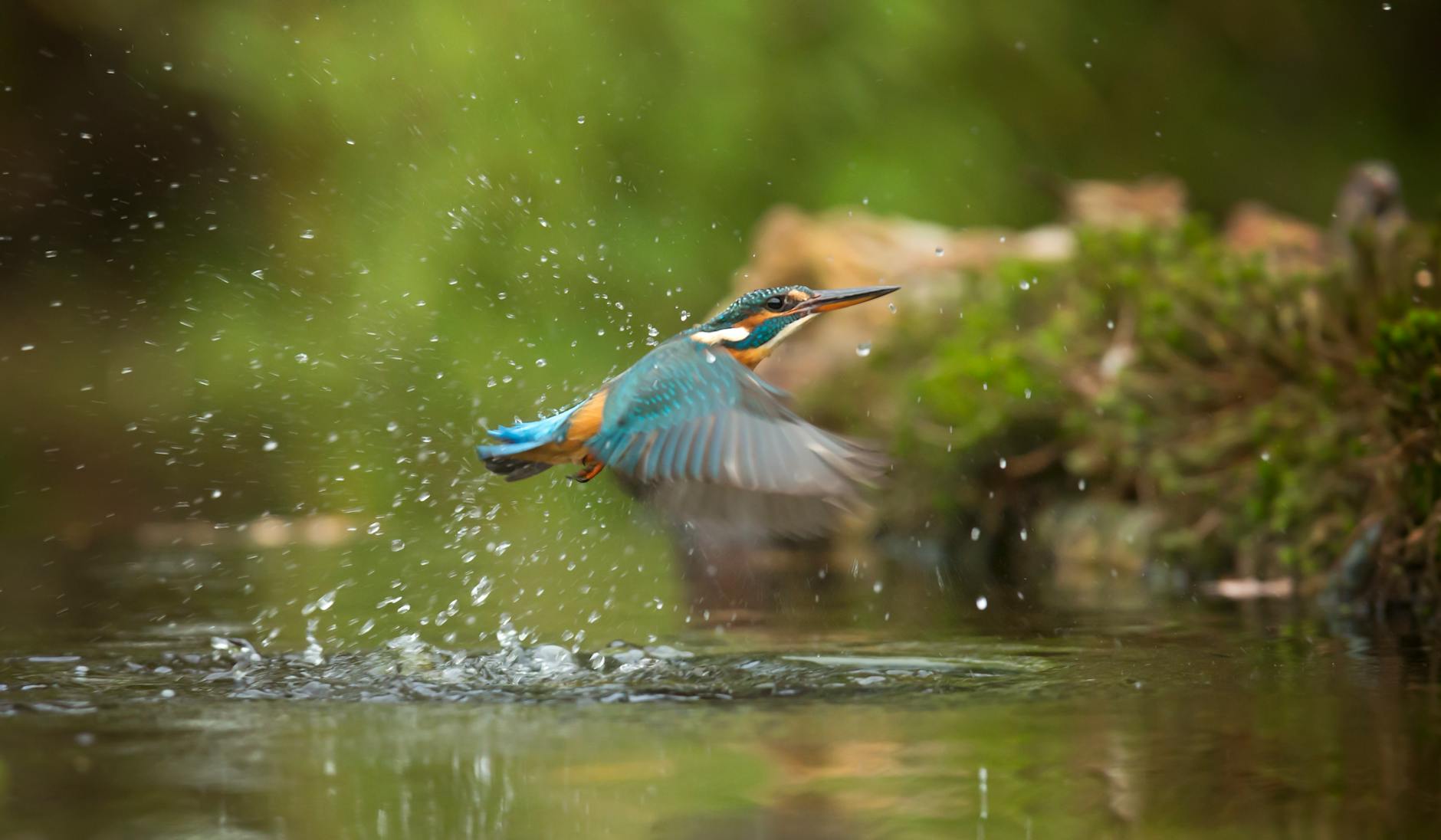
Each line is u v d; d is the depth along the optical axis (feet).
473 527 46.52
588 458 19.85
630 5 72.02
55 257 75.77
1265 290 35.01
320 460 54.60
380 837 13.47
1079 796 14.48
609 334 65.31
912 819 13.80
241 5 70.03
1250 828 13.30
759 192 73.67
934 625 26.35
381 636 25.79
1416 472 28.14
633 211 70.13
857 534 41.55
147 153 75.82
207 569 36.37
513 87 67.67
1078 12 84.43
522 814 14.19
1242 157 87.45
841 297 21.50
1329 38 89.56
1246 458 34.37
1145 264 39.22
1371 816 13.55
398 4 67.77
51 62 76.18
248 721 18.44
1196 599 29.53
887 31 77.00
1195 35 88.22
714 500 17.15
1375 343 28.86
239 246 69.26
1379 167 42.45
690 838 13.42
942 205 76.54
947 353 41.19
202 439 58.23
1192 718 17.81
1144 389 36.52
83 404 63.36
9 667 22.30
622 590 32.48
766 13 75.00
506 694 20.21
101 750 16.85
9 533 46.39
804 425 17.28
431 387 61.05
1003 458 39.34
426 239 65.10
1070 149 83.10
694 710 18.95
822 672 21.57
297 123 68.54
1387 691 19.15
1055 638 24.50
